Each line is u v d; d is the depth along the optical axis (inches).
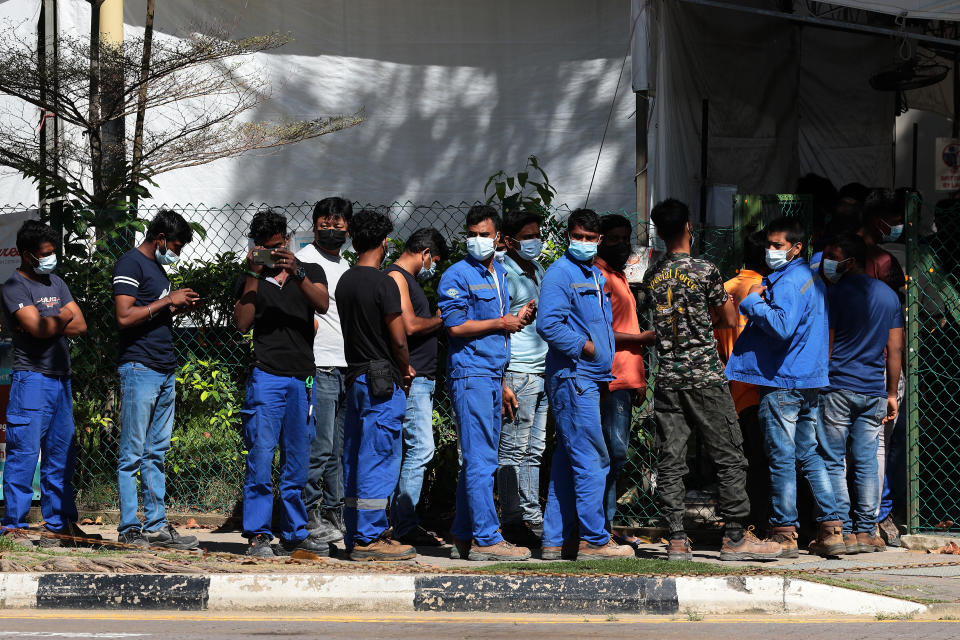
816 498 594.2
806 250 706.2
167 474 736.3
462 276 571.5
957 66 1342.3
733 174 1032.2
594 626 445.4
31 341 607.8
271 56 994.1
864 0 692.7
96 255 740.7
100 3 885.2
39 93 822.5
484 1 989.8
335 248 625.6
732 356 600.7
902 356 661.9
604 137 978.7
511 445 622.2
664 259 586.2
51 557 530.3
